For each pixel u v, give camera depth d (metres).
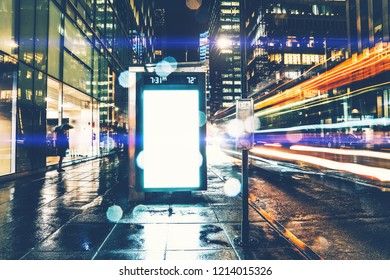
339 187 10.48
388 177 12.55
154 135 8.28
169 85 8.30
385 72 44.47
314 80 60.31
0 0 11.24
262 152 31.48
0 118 11.43
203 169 8.32
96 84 23.88
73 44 18.62
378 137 44.44
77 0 19.34
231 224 6.18
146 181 8.23
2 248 4.88
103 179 12.47
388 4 45.59
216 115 69.81
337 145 41.16
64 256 4.59
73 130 20.48
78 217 6.68
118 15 31.97
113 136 30.38
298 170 15.41
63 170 14.98
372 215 6.95
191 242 5.15
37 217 6.68
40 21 14.21
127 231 5.71
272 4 103.50
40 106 14.27
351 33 57.16
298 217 6.80
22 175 12.79
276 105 55.06
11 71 11.98
